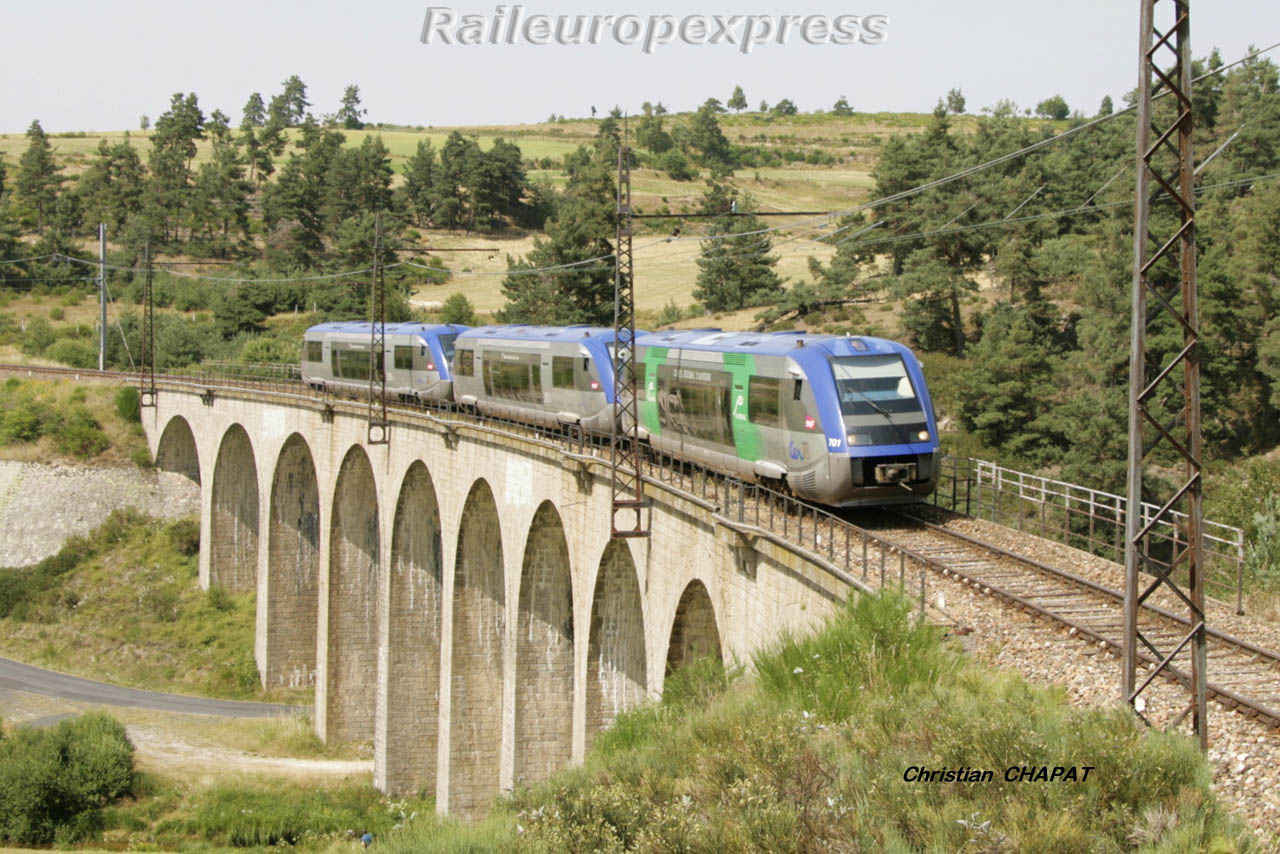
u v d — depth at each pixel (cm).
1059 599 2958
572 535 4938
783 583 3155
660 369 4909
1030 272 9331
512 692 5659
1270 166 11006
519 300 12312
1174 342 7338
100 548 10919
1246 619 2902
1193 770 1953
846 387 3662
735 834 2017
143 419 11950
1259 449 7675
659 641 4116
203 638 9712
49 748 6756
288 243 19575
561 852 2258
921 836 1912
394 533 7150
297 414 8519
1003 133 11156
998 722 2089
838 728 2381
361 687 8156
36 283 18662
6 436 11756
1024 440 7431
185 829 6412
